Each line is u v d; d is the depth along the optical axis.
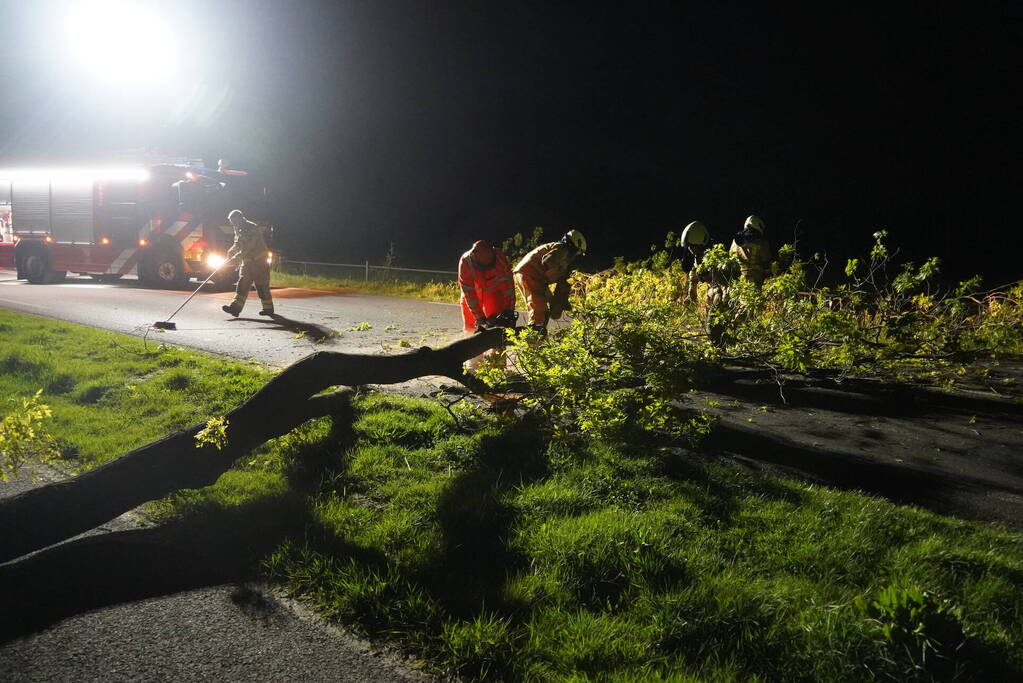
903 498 4.73
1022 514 4.49
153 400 6.87
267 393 5.04
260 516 4.36
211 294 17.30
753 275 8.15
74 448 5.72
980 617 3.18
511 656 2.99
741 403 7.00
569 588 3.47
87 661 3.06
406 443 5.54
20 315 12.47
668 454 5.18
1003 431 6.13
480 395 6.13
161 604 3.50
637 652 2.96
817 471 5.18
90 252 19.59
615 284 8.67
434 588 3.50
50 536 3.94
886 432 6.10
